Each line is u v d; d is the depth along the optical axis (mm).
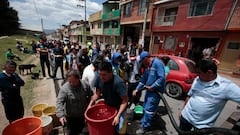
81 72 5051
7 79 2807
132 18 18688
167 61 5773
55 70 7207
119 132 2113
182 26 11953
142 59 3145
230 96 1699
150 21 15648
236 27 8453
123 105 2016
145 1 15984
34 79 7195
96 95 2336
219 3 9203
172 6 13336
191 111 2074
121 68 4371
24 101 4668
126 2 19469
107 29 26625
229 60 9031
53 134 3016
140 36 18203
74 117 2514
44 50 7289
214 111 1861
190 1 11164
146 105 3158
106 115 2176
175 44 12906
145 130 3256
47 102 4602
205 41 10984
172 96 5586
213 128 1370
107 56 5926
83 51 5531
